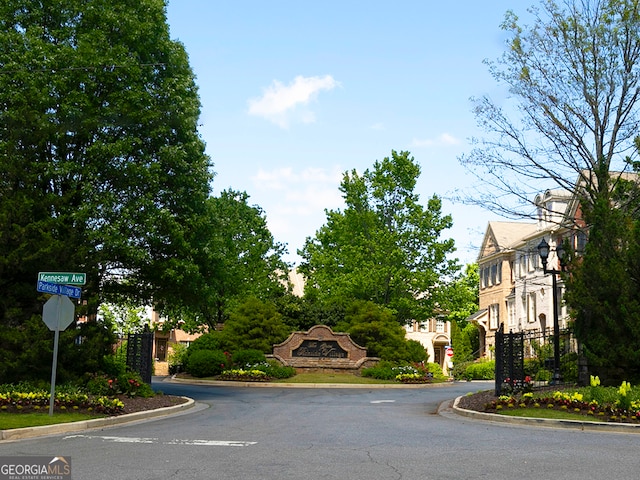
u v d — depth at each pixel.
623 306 17.31
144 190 22.27
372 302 39.72
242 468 8.47
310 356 36.78
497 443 11.01
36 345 16.98
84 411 15.18
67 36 22.03
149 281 24.30
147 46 23.27
